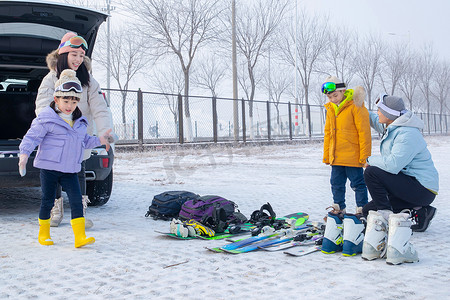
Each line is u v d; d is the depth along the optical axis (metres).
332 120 4.74
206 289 2.69
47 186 3.84
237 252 3.54
